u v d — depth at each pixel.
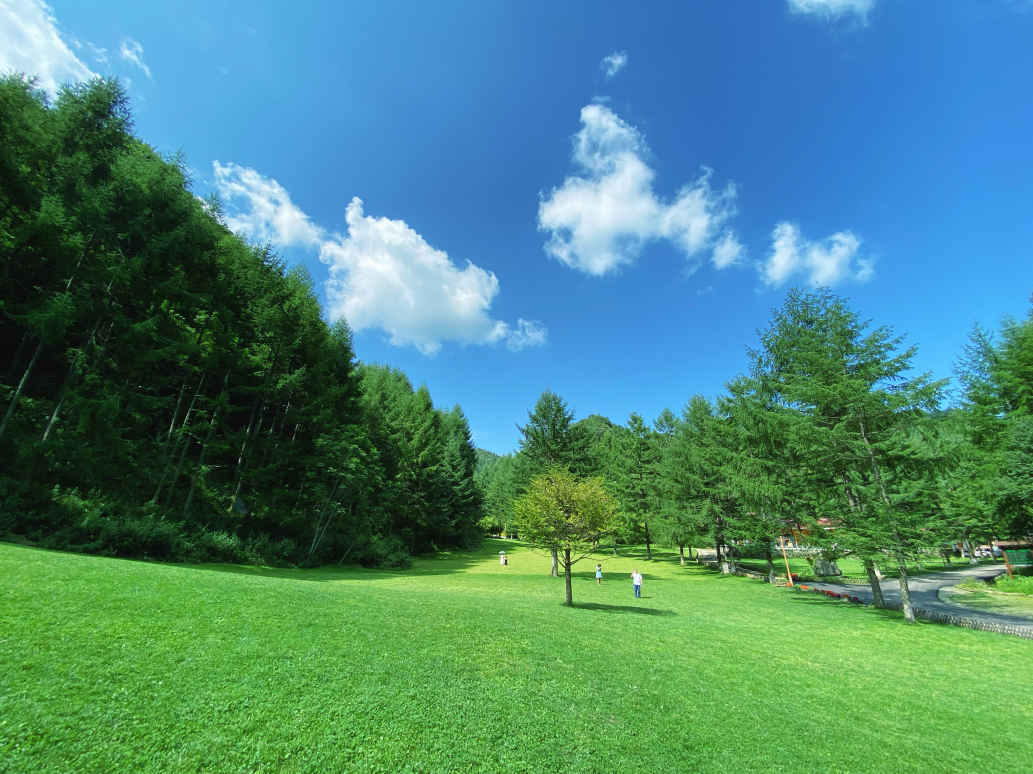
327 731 4.37
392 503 40.06
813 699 7.28
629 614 14.10
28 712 3.84
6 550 9.14
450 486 53.09
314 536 27.66
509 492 48.16
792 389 16.66
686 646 10.01
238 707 4.56
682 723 5.80
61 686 4.34
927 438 14.82
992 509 20.92
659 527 32.22
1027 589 20.41
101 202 16.77
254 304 27.05
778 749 5.37
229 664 5.50
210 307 23.59
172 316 22.16
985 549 46.88
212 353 23.14
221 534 20.56
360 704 5.01
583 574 30.73
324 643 6.77
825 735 5.91
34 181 16.55
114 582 7.95
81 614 6.20
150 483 20.80
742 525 26.30
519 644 8.38
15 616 5.68
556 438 36.31
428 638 7.90
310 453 29.33
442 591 18.23
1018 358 24.11
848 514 15.63
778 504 20.80
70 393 15.75
